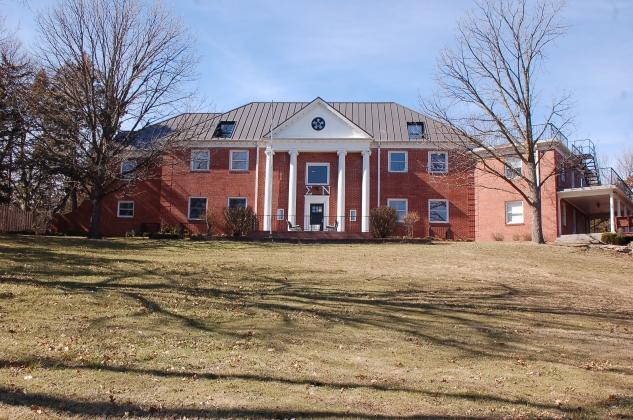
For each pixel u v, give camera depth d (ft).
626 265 69.05
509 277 58.08
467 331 36.04
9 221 100.42
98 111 91.66
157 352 28.17
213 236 89.92
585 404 23.53
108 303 38.11
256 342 31.35
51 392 21.53
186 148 104.27
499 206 108.58
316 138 113.70
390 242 88.84
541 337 35.29
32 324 31.35
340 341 32.53
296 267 59.77
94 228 89.15
